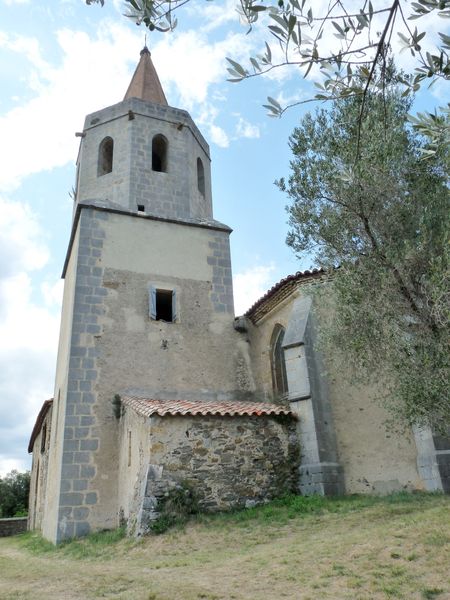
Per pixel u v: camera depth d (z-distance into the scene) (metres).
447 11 3.46
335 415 12.91
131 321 15.23
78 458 12.89
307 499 11.27
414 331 8.23
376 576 6.20
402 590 5.71
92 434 13.30
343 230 9.13
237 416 11.98
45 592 6.93
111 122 19.09
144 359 14.90
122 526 11.75
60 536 12.01
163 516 10.29
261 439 12.07
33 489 25.27
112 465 13.14
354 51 3.87
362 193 8.73
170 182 18.31
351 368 11.58
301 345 13.16
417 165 8.96
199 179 20.28
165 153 19.22
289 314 15.36
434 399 7.90
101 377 14.12
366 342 8.88
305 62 3.94
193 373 15.41
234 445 11.70
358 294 8.70
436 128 4.50
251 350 16.62
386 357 8.74
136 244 16.45
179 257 16.95
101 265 15.61
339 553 7.22
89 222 16.06
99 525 12.37
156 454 10.86
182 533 9.91
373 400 11.89
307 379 12.76
